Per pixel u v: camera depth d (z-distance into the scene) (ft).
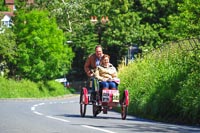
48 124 75.77
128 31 328.49
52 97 291.79
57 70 310.45
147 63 138.21
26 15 306.55
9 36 302.86
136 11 333.01
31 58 302.25
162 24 319.68
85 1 436.35
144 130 71.56
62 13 437.99
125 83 135.64
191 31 115.24
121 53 333.83
